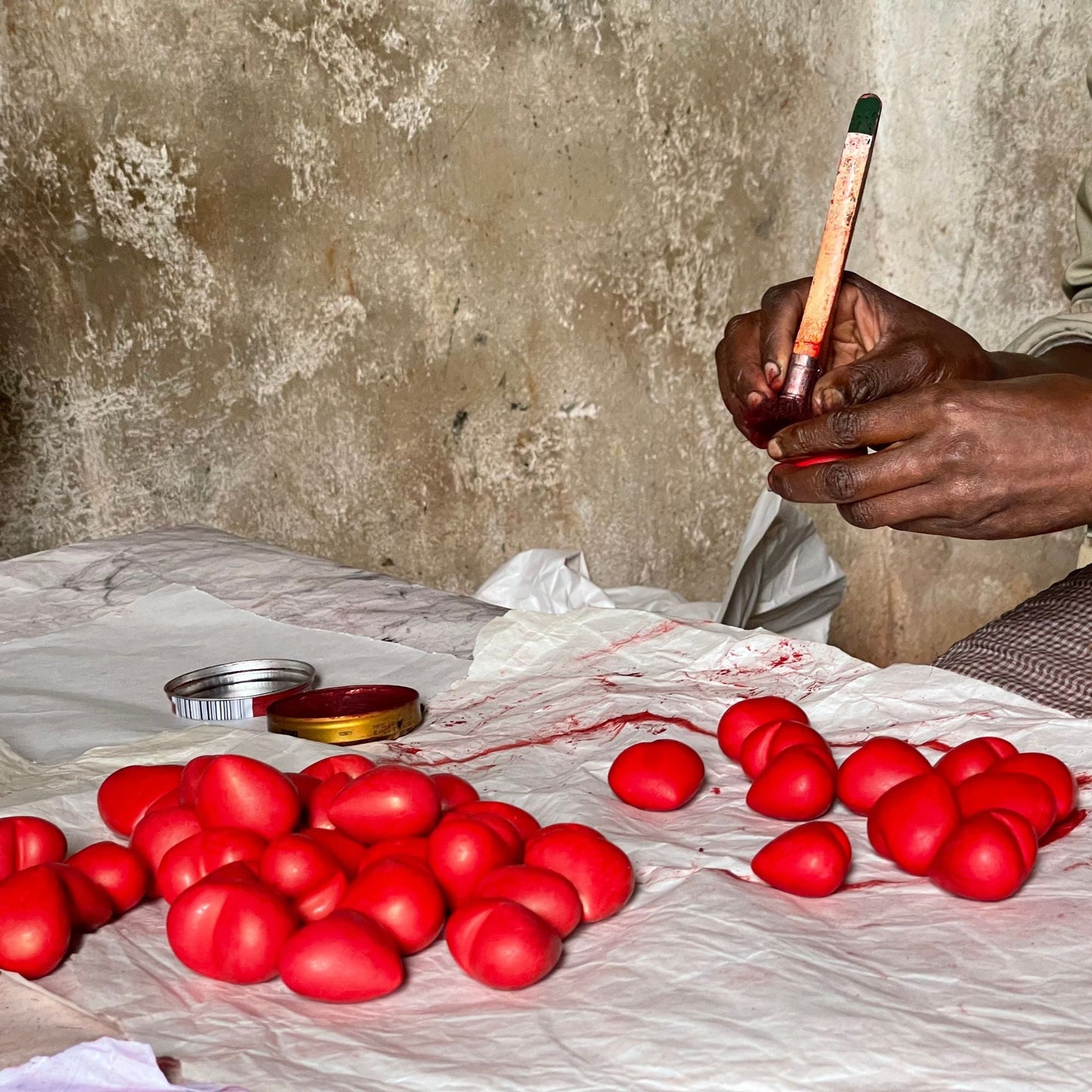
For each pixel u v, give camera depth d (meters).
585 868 0.63
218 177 2.06
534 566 1.61
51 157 1.95
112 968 0.60
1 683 1.13
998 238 2.64
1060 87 2.52
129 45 1.96
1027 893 0.64
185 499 2.13
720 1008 0.53
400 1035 0.53
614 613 1.15
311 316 2.17
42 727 1.00
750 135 2.56
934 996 0.54
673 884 0.67
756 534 1.54
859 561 2.83
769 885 0.66
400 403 2.27
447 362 2.30
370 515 2.29
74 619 1.30
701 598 2.69
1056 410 0.83
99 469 2.06
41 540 2.04
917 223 2.73
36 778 0.86
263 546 1.55
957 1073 0.48
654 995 0.55
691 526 2.64
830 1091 0.47
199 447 2.13
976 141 2.63
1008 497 0.84
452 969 0.60
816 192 2.69
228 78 2.04
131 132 1.99
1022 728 0.85
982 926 0.61
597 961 0.59
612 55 2.35
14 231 1.94
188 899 0.58
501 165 2.28
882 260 2.80
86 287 2.00
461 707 1.01
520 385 2.38
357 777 0.71
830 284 0.91
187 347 2.09
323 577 1.41
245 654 1.19
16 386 1.98
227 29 2.02
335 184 2.15
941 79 2.63
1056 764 0.73
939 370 0.93
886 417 0.83
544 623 1.15
